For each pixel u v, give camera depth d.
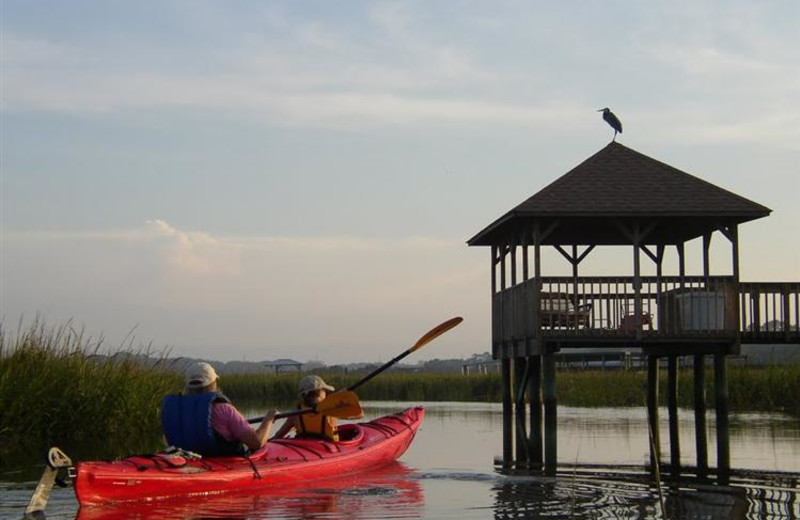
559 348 19.25
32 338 18.30
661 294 19.03
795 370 28.00
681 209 18.95
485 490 12.48
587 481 13.41
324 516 10.52
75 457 15.53
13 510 10.59
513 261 21.73
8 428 16.59
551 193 19.42
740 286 19.31
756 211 18.97
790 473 14.51
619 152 20.52
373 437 15.28
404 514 10.66
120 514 10.47
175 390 20.77
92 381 18.69
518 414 21.64
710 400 28.50
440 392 40.78
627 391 32.19
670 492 12.45
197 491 11.47
